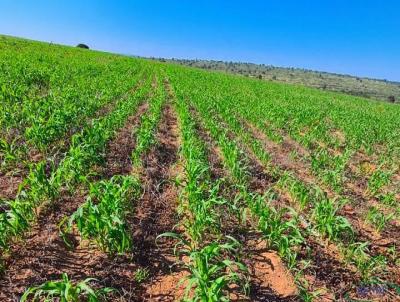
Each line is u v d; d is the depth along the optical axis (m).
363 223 7.18
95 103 13.56
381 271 5.52
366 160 12.83
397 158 13.23
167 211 6.68
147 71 39.41
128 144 10.20
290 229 6.28
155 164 9.01
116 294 4.53
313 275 5.30
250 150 11.53
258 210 6.12
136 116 14.34
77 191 6.91
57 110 10.05
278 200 7.72
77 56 41.75
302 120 17.95
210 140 12.20
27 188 6.78
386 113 30.83
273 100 27.03
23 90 13.69
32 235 5.45
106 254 5.22
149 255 5.36
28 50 37.81
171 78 32.59
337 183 8.92
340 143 14.89
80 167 6.97
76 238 5.54
